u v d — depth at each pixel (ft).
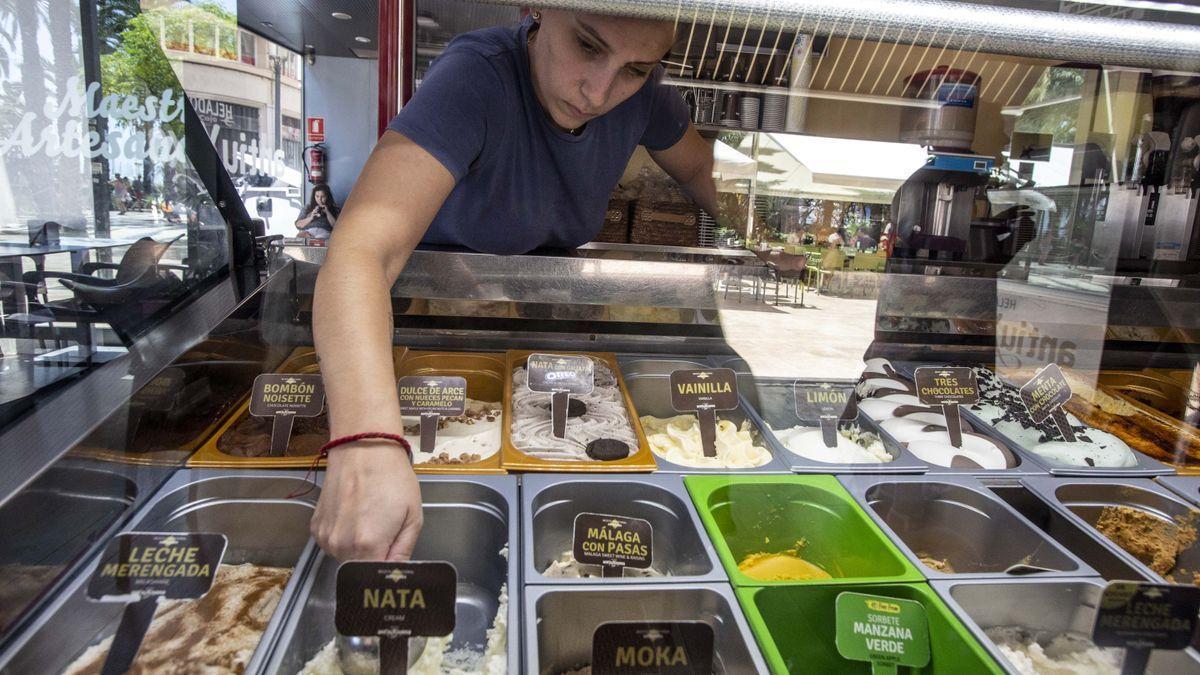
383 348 2.51
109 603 2.24
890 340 4.84
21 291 3.55
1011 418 4.12
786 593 2.56
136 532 2.31
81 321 3.51
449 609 2.14
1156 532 3.29
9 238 3.97
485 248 4.47
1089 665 2.61
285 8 9.69
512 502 2.97
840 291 4.93
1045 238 6.59
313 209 12.13
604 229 7.89
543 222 4.52
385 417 2.35
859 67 5.58
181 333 3.48
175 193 4.86
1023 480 3.47
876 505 3.39
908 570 2.72
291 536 3.00
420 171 3.03
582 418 3.94
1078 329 5.03
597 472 3.30
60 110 4.31
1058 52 2.98
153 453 2.88
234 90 10.57
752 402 4.24
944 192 6.73
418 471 3.17
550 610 2.48
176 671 2.28
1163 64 3.03
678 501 3.14
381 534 2.17
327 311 2.50
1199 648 2.54
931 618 2.52
